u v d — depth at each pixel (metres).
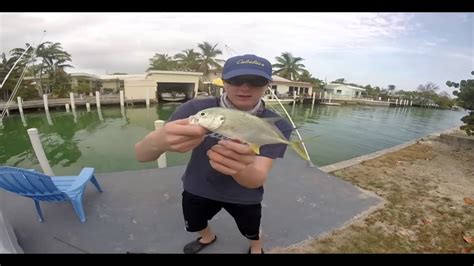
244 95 1.68
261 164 1.71
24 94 28.30
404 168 5.39
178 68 44.62
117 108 29.05
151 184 4.01
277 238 2.78
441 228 3.10
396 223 3.17
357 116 30.62
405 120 29.48
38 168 10.15
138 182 4.08
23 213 3.16
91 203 3.42
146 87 31.56
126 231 2.85
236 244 2.65
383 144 15.33
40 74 32.75
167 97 34.69
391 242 2.79
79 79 38.81
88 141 14.33
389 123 25.42
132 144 13.69
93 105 28.31
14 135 15.71
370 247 2.70
